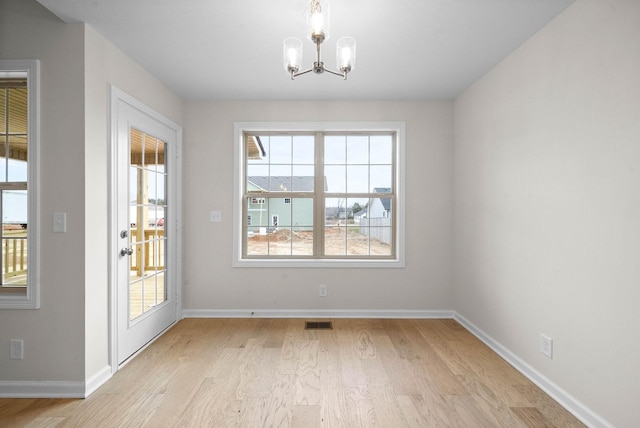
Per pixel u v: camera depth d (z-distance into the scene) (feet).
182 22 7.16
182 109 11.87
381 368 8.15
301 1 6.44
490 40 7.84
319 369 8.11
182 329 10.79
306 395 6.97
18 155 7.45
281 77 10.02
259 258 12.26
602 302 5.73
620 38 5.37
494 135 9.22
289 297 11.98
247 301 11.99
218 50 8.41
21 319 7.00
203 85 10.63
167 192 10.93
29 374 7.00
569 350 6.48
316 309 12.00
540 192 7.34
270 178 12.37
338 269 12.00
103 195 7.65
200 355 8.90
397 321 11.63
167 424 6.04
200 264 11.96
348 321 11.62
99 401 6.79
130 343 8.70
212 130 11.96
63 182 7.01
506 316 8.67
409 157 11.97
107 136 7.82
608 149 5.60
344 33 7.58
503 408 6.51
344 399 6.81
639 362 5.11
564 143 6.62
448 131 11.97
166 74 9.80
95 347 7.35
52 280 7.00
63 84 7.01
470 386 7.33
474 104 10.38
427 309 12.01
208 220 11.96
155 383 7.47
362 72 9.68
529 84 7.72
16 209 7.44
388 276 12.01
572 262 6.40
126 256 8.52
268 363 8.42
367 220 12.39
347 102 11.98
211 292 11.98
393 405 6.61
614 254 5.50
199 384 7.41
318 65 5.39
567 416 6.26
